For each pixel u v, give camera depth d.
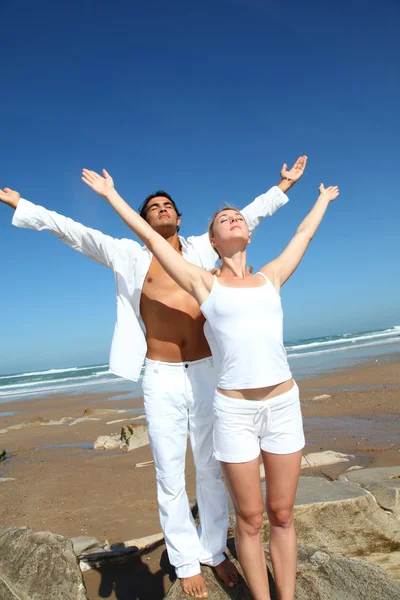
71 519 5.38
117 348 3.08
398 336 47.97
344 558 2.96
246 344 2.41
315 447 7.91
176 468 2.88
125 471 7.38
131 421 12.92
